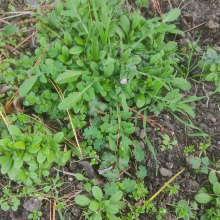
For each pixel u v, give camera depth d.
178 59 0.30
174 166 0.27
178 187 0.26
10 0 0.31
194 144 0.28
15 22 0.30
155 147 0.27
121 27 0.29
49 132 0.26
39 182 0.24
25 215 0.25
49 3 0.31
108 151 0.26
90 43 0.27
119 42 0.28
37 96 0.25
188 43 0.32
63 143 0.26
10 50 0.29
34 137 0.22
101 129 0.25
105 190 0.25
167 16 0.30
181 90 0.30
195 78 0.31
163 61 0.28
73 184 0.26
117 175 0.25
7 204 0.25
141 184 0.25
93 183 0.25
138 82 0.27
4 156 0.22
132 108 0.28
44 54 0.27
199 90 0.30
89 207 0.23
